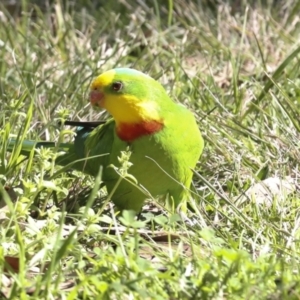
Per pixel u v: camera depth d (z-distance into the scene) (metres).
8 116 5.87
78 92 6.48
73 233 3.41
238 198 4.79
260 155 5.50
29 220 3.98
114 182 4.57
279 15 8.55
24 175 4.67
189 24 8.44
